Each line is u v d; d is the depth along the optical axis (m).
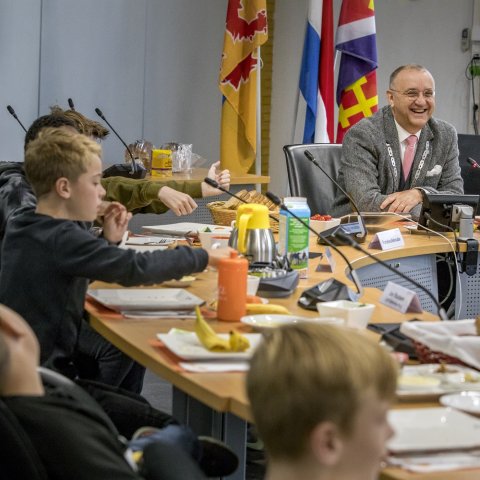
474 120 8.20
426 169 5.16
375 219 4.36
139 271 2.71
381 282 3.98
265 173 9.51
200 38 8.57
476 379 2.06
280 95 9.32
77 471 1.69
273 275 3.03
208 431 2.52
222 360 2.21
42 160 2.80
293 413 1.31
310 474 1.33
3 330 1.77
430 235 4.35
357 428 1.32
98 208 2.97
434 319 2.72
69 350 2.78
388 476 1.58
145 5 8.17
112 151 8.12
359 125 5.14
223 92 7.06
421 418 1.81
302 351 1.34
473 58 8.11
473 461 1.64
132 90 8.18
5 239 2.81
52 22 7.66
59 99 7.77
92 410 1.79
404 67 5.12
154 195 3.97
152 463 1.75
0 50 7.44
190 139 8.63
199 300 2.78
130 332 2.49
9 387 1.74
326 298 2.79
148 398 4.66
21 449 1.66
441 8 8.20
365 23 6.64
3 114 7.51
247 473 3.65
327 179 5.11
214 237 3.63
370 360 1.34
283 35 9.25
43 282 2.73
